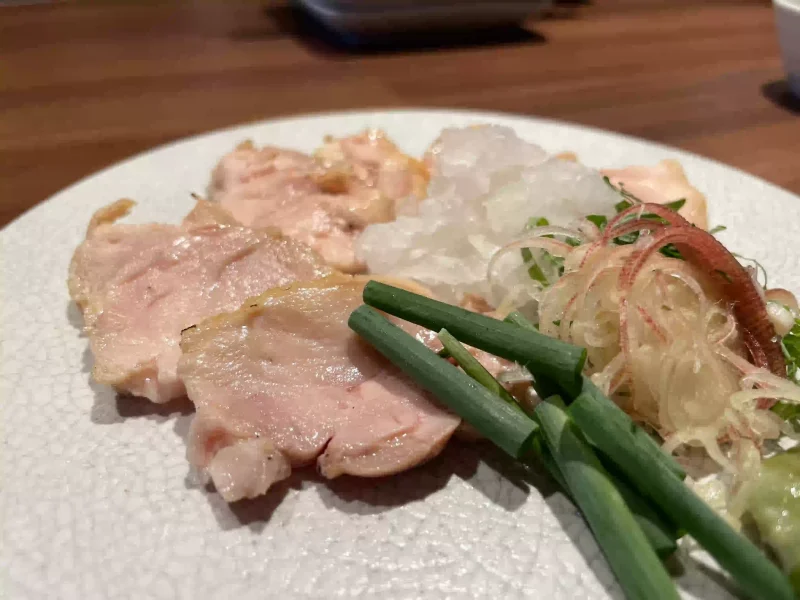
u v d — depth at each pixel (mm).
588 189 147
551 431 98
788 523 92
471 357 106
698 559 93
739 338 116
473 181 155
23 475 105
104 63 296
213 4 376
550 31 350
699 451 111
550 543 96
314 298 121
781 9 255
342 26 306
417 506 102
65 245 161
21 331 135
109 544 95
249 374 113
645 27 357
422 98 266
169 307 130
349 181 172
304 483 106
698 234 113
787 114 256
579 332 117
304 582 91
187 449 106
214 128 240
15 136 233
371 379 115
